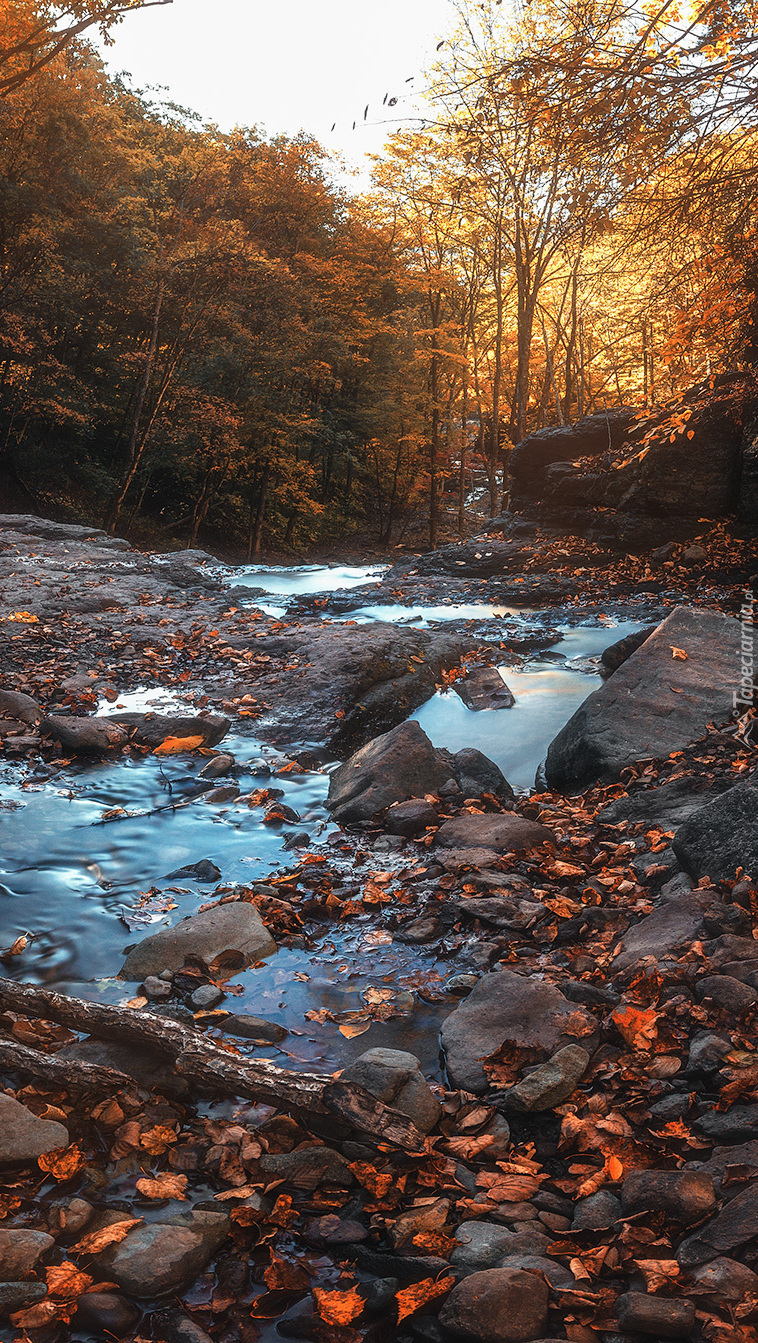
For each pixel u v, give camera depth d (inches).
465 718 291.6
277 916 163.3
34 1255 85.0
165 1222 90.5
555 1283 84.5
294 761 251.8
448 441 1384.1
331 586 577.9
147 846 197.3
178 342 1035.3
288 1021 133.0
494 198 947.3
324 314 1258.0
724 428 560.7
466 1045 122.6
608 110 163.8
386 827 205.9
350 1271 87.9
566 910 159.8
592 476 613.0
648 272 231.5
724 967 127.8
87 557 552.7
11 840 195.5
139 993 139.5
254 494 1221.7
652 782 216.1
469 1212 94.1
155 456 1056.8
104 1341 79.3
